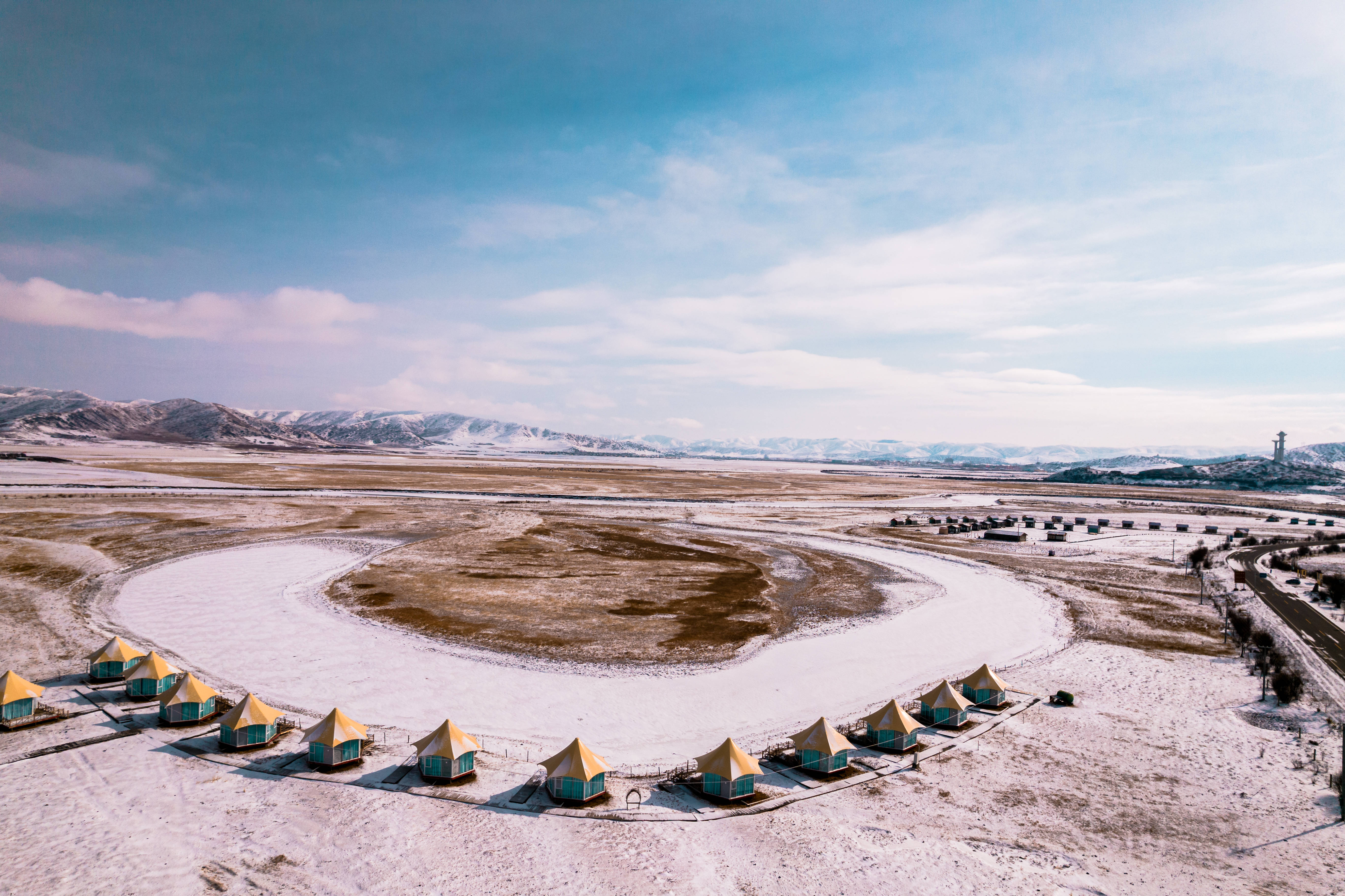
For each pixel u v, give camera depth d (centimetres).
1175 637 6581
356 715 4559
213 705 4509
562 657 5728
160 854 3019
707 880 2922
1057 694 5041
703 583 8431
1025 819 3475
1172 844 3250
